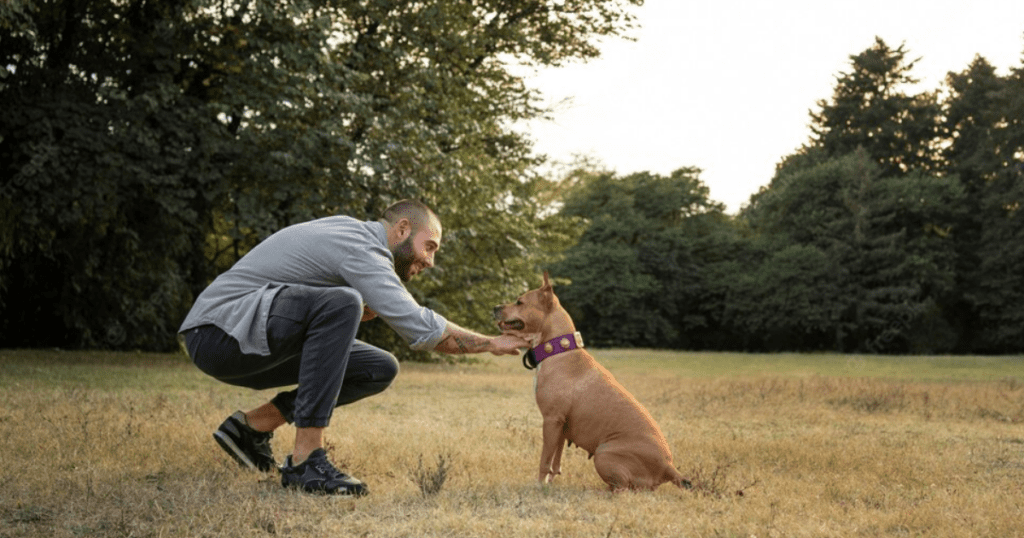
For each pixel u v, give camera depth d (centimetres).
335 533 280
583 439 383
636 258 5191
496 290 1716
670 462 381
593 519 314
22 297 1555
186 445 451
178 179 1191
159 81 1212
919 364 2414
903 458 505
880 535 305
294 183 1229
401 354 1842
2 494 314
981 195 4781
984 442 620
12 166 1172
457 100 1572
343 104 1220
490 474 410
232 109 1252
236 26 1259
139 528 276
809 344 5038
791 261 4797
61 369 1020
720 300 5241
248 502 309
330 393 353
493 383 1134
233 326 350
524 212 1809
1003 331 4491
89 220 1331
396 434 548
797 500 363
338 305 351
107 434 469
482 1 1769
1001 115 4544
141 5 1284
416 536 280
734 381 1267
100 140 1151
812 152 5603
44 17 1224
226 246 1923
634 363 2194
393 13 1422
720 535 289
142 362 1273
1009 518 329
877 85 5519
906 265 4519
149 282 1511
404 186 1259
